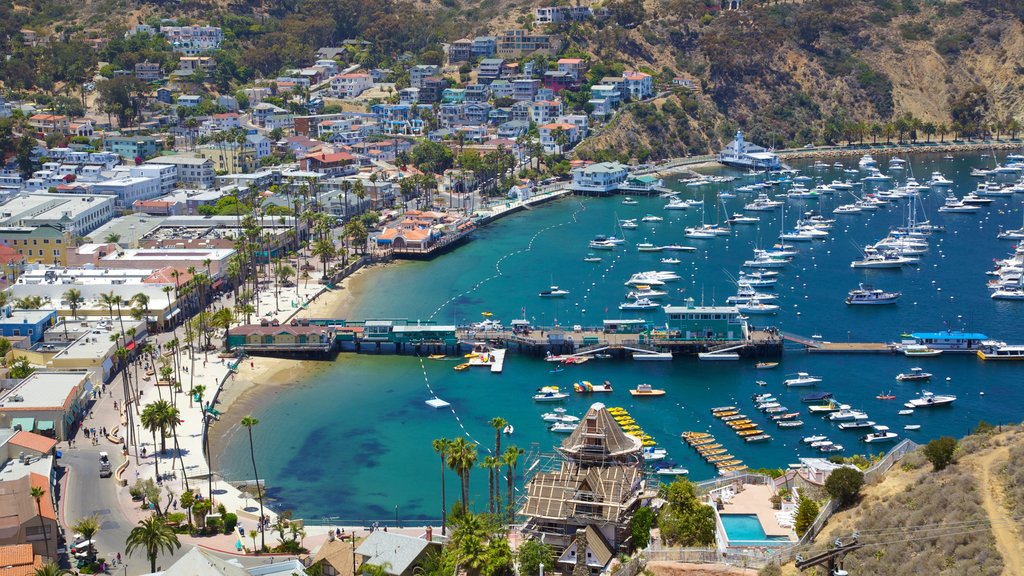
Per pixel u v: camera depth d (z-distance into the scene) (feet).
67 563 633.20
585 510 588.09
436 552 627.87
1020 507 495.00
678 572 522.47
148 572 625.82
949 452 558.15
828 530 536.42
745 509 585.63
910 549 490.90
